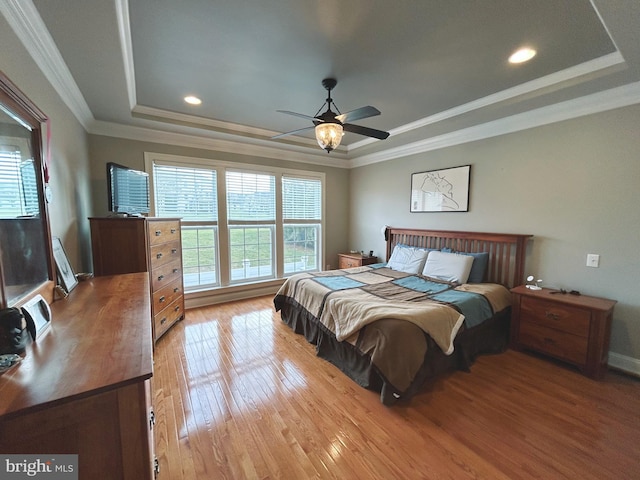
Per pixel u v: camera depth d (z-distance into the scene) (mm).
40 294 1274
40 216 1371
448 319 2203
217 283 4113
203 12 1556
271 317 3572
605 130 2389
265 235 4539
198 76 2303
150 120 3053
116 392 766
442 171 3725
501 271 3117
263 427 1712
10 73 1301
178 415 1807
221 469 1421
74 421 731
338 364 2408
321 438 1628
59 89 2006
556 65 2127
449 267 3215
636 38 1564
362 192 5133
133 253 2477
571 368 2402
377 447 1562
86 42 1629
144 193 3021
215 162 3912
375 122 3402
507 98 2576
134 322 1171
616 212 2367
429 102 2816
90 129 3039
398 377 1874
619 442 1592
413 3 1492
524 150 2922
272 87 2506
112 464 786
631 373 2297
